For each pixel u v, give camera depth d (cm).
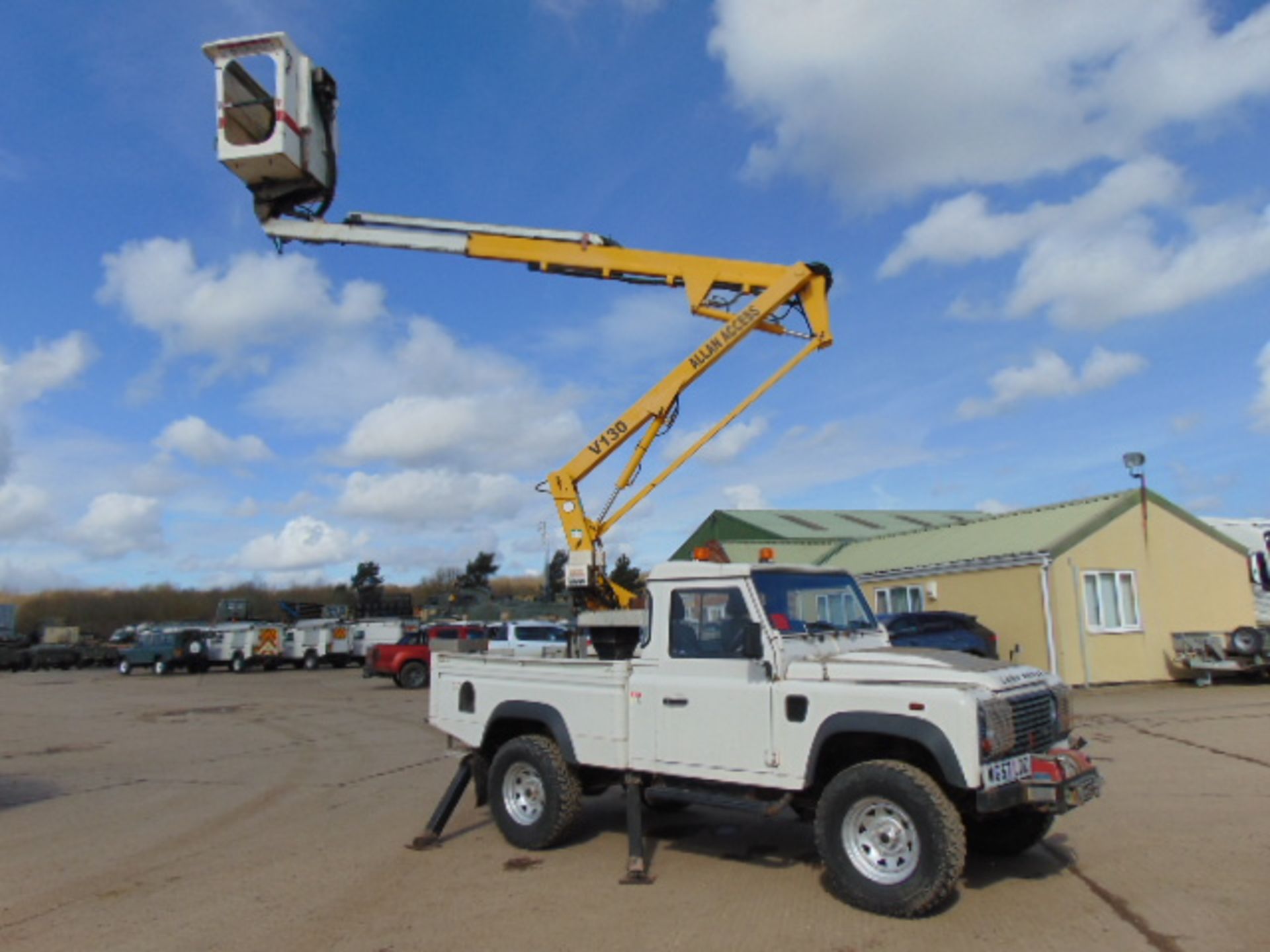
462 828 809
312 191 1123
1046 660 1825
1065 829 719
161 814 906
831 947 486
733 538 3400
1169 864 618
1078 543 1892
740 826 783
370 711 1930
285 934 535
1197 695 1655
